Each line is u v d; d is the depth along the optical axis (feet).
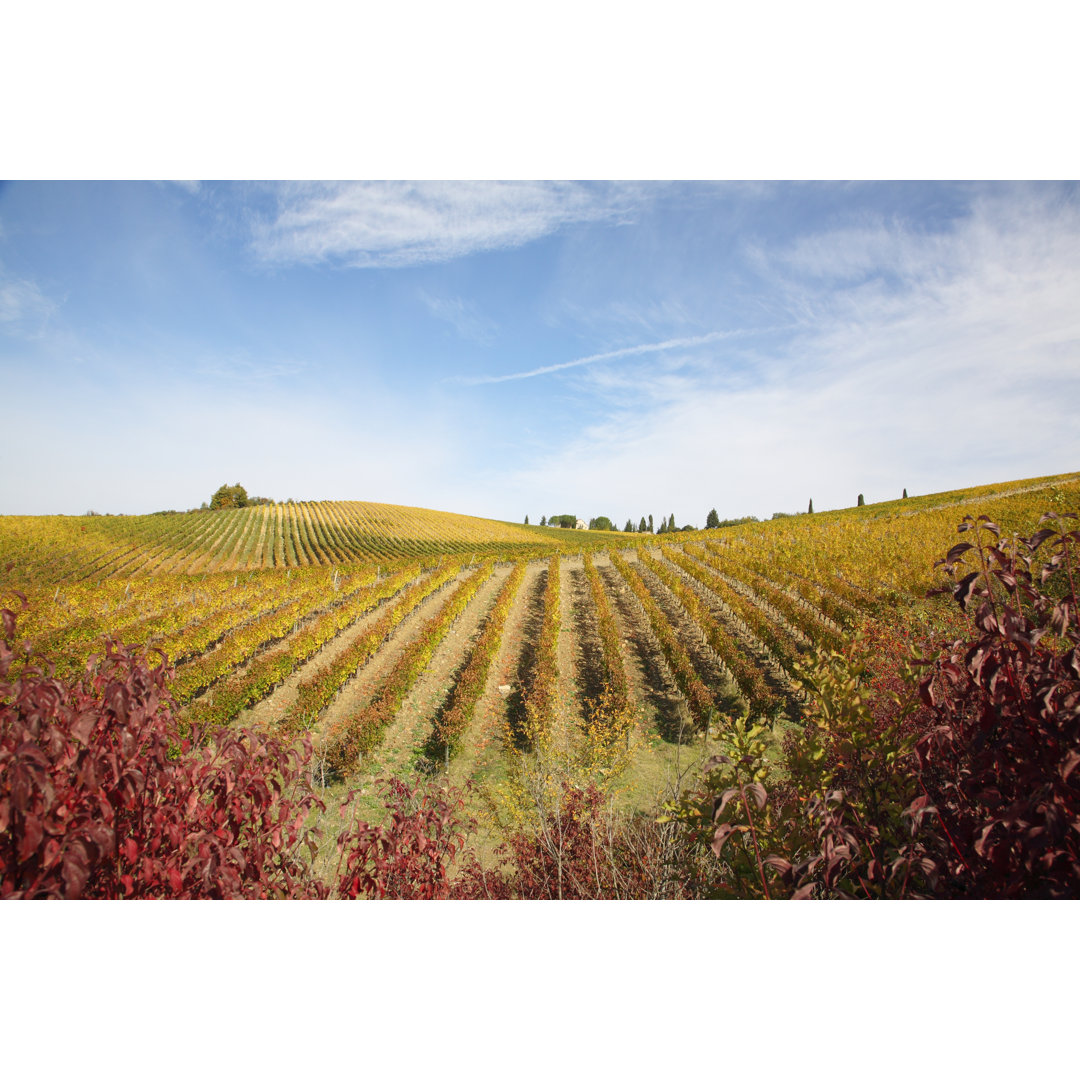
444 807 11.46
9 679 5.99
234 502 282.56
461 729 32.42
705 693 32.96
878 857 8.04
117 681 6.19
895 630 25.52
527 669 48.06
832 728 10.15
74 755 5.71
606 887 11.47
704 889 9.76
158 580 94.99
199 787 7.01
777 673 41.16
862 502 235.20
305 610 66.08
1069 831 5.79
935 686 8.84
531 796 19.02
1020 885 5.92
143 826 6.67
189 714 37.27
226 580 94.99
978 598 6.64
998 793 6.18
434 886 10.24
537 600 75.56
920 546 70.49
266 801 7.37
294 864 8.52
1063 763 5.55
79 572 124.88
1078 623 6.29
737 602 56.08
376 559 147.02
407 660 44.52
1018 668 6.53
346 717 39.22
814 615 50.49
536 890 12.25
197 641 53.78
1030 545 6.73
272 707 41.60
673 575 72.90
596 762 26.27
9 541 146.41
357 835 9.73
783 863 7.04
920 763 7.05
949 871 6.90
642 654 49.21
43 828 5.10
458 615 67.21
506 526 252.01
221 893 6.65
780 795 10.13
